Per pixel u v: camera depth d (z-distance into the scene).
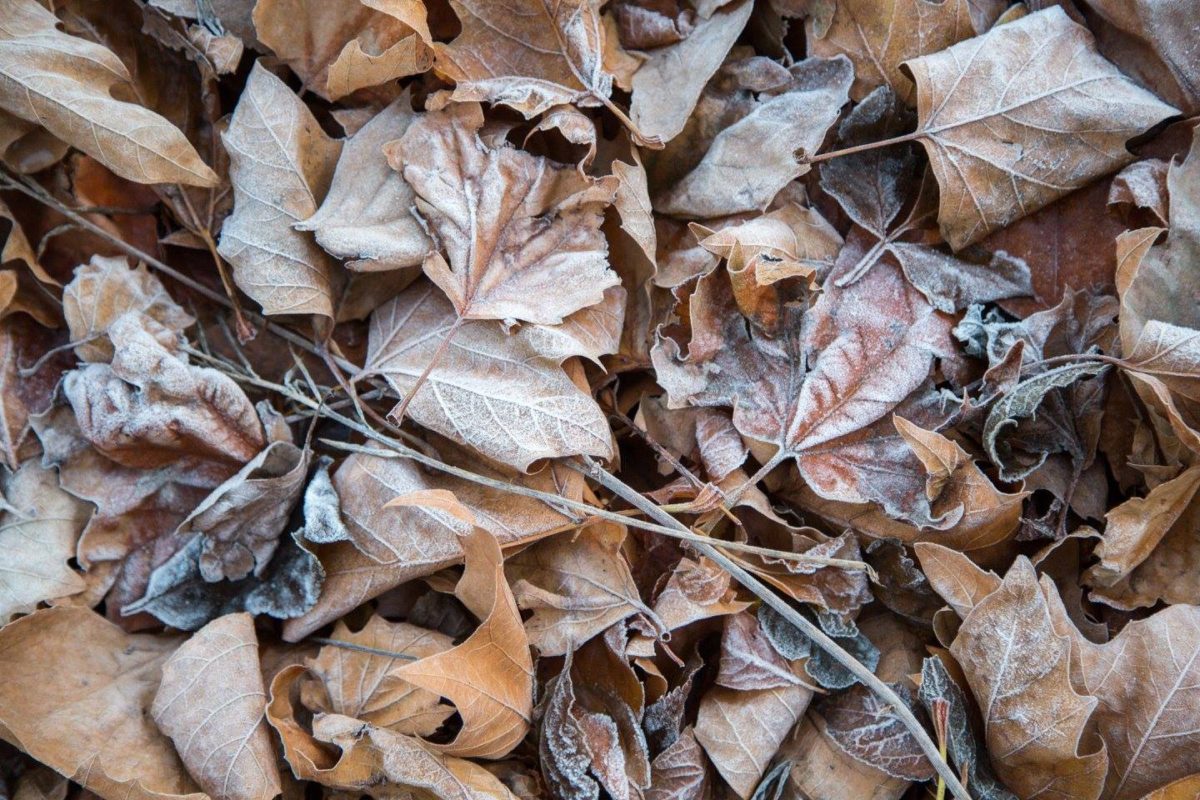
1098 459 0.59
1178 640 0.55
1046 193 0.58
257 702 0.55
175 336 0.58
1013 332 0.58
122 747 0.55
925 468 0.56
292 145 0.57
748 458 0.59
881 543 0.57
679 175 0.60
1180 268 0.57
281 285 0.57
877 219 0.59
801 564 0.57
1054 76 0.58
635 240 0.57
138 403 0.56
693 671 0.57
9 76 0.56
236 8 0.59
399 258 0.57
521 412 0.56
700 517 0.57
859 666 0.55
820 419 0.57
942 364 0.58
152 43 0.60
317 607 0.57
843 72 0.59
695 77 0.59
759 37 0.61
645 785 0.56
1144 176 0.58
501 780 0.56
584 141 0.57
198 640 0.56
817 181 0.60
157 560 0.58
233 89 0.60
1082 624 0.58
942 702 0.54
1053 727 0.54
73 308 0.58
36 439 0.59
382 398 0.59
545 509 0.57
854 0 0.59
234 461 0.58
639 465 0.60
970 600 0.56
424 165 0.57
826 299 0.58
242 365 0.60
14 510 0.58
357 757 0.54
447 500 0.52
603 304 0.57
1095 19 0.59
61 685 0.56
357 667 0.57
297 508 0.58
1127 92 0.58
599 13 0.60
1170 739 0.55
